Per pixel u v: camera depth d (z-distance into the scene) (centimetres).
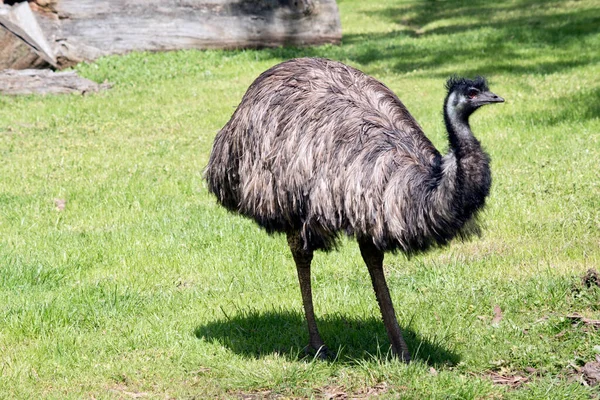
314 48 3284
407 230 813
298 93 902
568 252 1216
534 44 3047
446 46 3200
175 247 1335
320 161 854
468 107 789
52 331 1034
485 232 1318
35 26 2927
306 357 931
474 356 905
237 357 946
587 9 3734
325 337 984
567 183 1516
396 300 1081
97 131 2202
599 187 1480
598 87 2278
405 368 857
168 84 2767
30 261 1282
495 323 987
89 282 1207
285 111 895
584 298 1026
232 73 2888
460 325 992
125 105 2489
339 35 3344
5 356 962
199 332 1025
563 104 2141
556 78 2462
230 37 3212
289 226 905
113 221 1488
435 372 863
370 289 1131
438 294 1090
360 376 873
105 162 1889
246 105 935
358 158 837
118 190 1655
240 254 1294
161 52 3145
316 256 1273
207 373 914
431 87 2506
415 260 1238
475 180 786
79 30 3052
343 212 841
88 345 991
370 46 3328
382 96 923
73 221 1495
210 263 1265
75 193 1652
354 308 1066
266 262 1261
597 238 1267
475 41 3234
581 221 1326
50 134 2183
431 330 979
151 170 1803
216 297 1137
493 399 810
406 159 831
